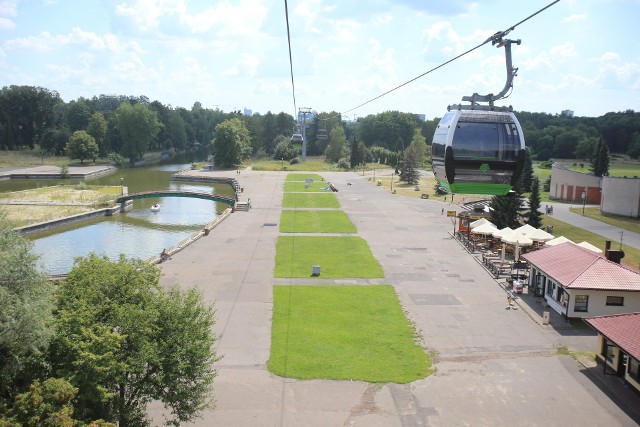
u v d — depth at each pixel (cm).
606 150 13250
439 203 11400
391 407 3028
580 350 3828
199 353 2414
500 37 2245
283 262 6153
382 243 7319
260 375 3356
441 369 3503
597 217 9688
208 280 5378
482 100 2552
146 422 2403
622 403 3108
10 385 2056
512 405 3067
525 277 5500
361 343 3881
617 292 4325
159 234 8588
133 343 2298
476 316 4491
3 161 19238
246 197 11869
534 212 8019
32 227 8575
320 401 3070
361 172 19038
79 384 2062
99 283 2464
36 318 1905
